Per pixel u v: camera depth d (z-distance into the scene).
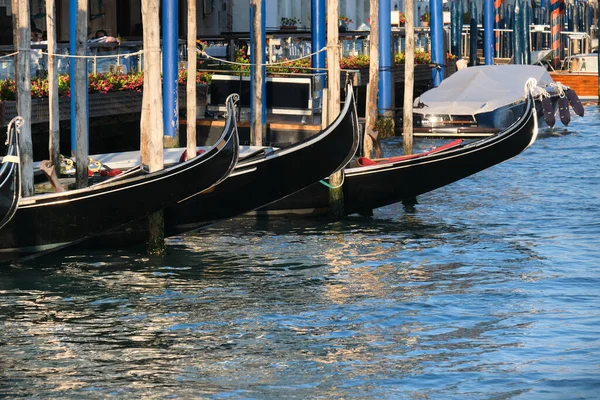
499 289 41.09
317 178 49.00
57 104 47.97
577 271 43.94
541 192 63.22
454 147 54.66
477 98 85.81
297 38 83.56
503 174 69.94
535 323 36.66
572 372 31.86
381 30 82.69
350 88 48.34
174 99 60.31
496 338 35.06
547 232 51.94
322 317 37.53
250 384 31.25
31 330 36.00
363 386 31.05
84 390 30.75
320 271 43.84
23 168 42.97
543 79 92.81
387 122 84.19
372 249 47.91
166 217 47.16
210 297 39.97
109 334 35.66
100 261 44.88
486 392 30.48
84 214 42.75
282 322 36.97
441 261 45.78
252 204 48.56
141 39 82.25
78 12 46.16
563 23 152.25
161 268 44.00
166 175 42.94
